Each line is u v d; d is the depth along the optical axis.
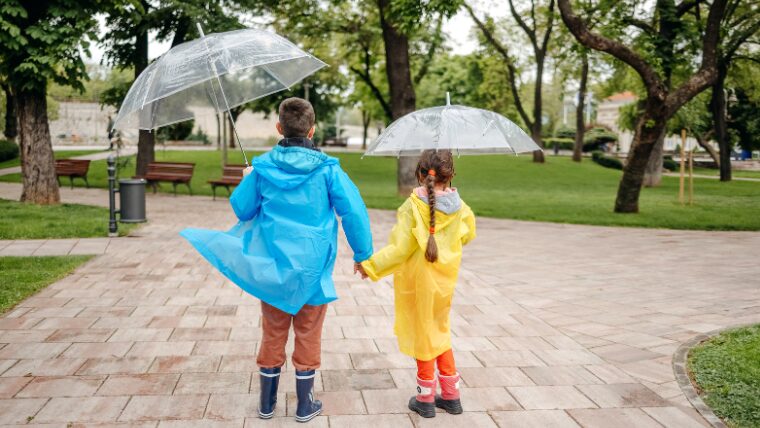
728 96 32.28
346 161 36.00
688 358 4.48
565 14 14.13
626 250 9.97
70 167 18.95
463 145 3.83
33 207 12.66
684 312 5.97
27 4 12.11
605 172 32.31
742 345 4.68
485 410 3.62
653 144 15.17
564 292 6.84
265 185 3.20
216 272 7.27
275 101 40.56
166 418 3.39
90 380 3.92
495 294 6.67
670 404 3.72
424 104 44.91
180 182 18.05
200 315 5.49
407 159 18.62
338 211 3.23
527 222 13.82
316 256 3.13
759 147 36.47
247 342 4.76
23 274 6.83
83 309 5.60
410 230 3.39
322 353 4.58
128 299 5.99
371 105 41.28
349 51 28.47
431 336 3.44
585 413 3.58
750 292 6.89
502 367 4.36
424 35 26.73
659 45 16.94
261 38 4.22
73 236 9.59
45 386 3.80
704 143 40.59
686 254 9.62
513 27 35.25
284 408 3.58
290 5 22.08
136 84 4.07
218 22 18.22
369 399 3.74
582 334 5.20
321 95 41.97
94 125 59.34
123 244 9.02
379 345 4.78
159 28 19.34
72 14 11.86
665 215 15.15
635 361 4.49
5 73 12.27
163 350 4.54
